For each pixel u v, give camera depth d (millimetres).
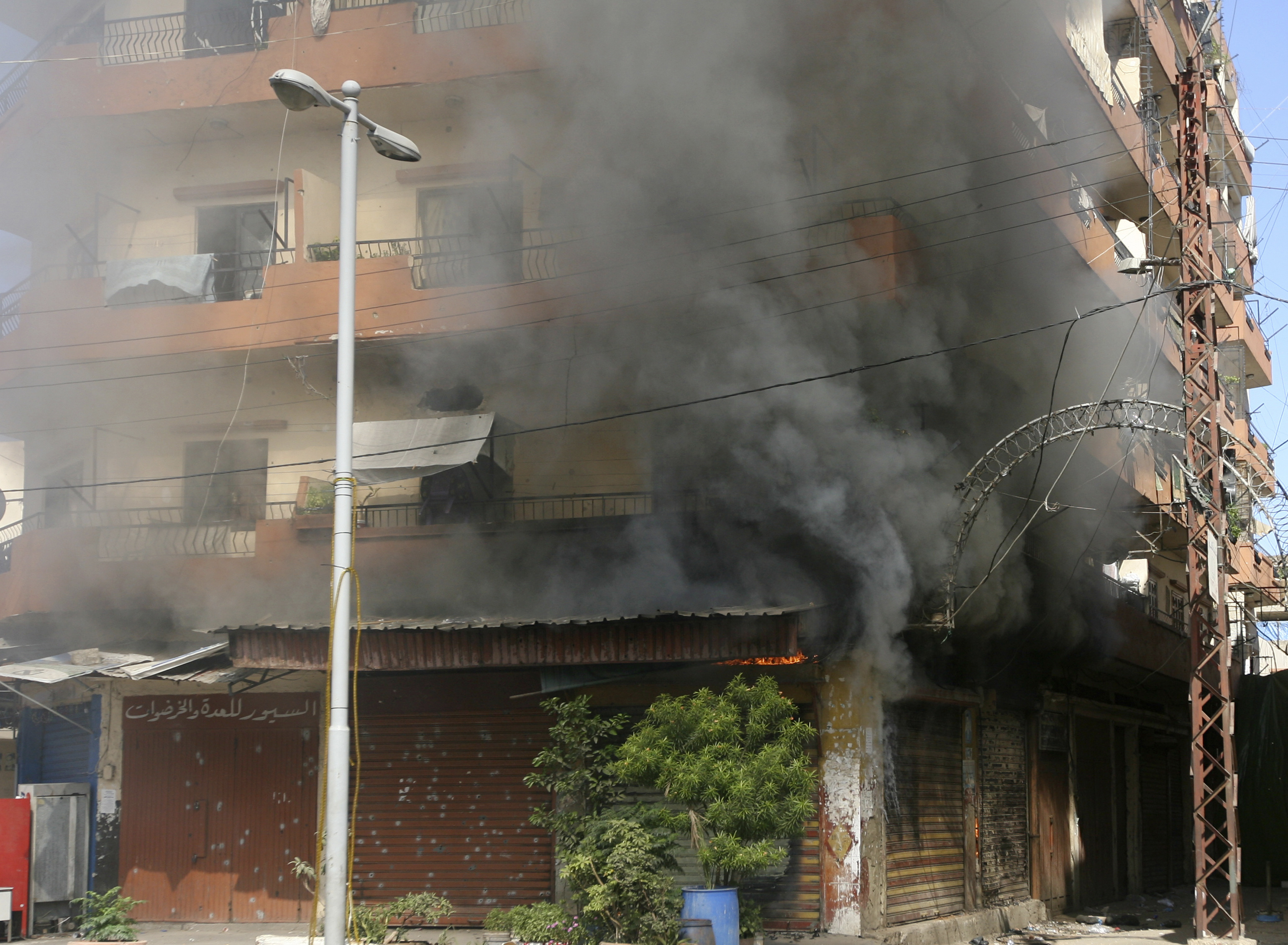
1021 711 16547
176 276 15672
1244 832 23234
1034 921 15672
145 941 12383
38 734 16594
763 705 10633
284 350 15102
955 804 14219
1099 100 16609
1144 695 23281
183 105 15656
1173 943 13719
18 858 13312
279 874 13922
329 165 16328
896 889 12305
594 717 11922
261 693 14344
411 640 12242
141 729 14734
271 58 15578
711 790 10141
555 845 12805
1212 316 13422
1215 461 13180
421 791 13445
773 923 11875
